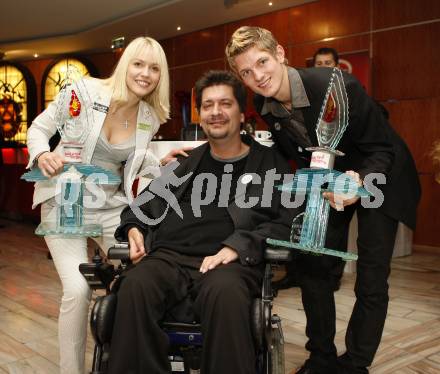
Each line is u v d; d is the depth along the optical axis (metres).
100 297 1.55
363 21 5.99
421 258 5.06
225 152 1.90
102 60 9.75
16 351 2.52
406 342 2.67
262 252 1.66
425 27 5.49
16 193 7.43
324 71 1.87
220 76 1.83
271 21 6.97
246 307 1.45
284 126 2.01
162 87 2.08
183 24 7.70
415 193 2.06
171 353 1.60
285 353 2.51
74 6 7.20
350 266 4.28
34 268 4.45
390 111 5.79
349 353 2.00
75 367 1.86
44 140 1.94
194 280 1.69
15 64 10.27
